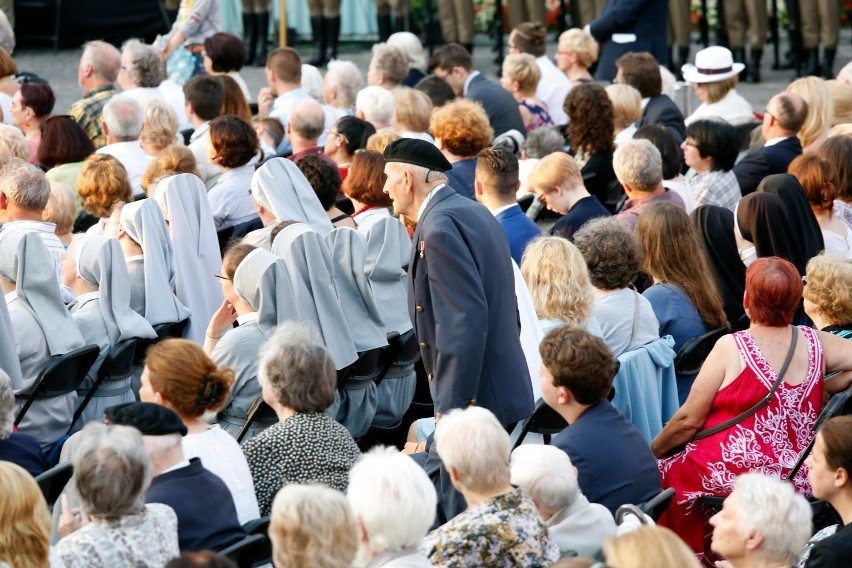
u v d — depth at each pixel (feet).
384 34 148.46
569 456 40.96
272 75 95.91
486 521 35.09
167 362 39.78
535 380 49.19
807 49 134.92
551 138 78.28
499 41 146.61
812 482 39.63
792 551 35.22
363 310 55.11
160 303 57.52
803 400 46.70
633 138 71.56
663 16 114.42
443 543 34.78
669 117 91.15
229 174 70.28
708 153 72.59
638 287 64.03
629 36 113.29
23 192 55.62
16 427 50.26
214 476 37.58
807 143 80.33
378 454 34.32
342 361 52.34
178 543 35.50
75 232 71.97
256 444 41.16
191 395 39.73
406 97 80.79
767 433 46.57
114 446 32.96
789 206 60.75
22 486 32.09
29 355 50.55
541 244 50.19
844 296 49.47
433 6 148.36
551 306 49.57
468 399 44.62
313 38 146.30
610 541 27.76
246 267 49.42
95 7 145.79
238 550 35.42
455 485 36.37
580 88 78.64
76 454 33.19
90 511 32.99
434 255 44.65
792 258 59.67
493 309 45.65
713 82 93.86
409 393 58.44
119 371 53.78
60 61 142.92
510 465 38.45
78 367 51.16
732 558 35.65
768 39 145.07
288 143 90.27
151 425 36.50
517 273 49.16
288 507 30.40
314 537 30.09
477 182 59.00
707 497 46.96
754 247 60.59
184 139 92.99
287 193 60.03
